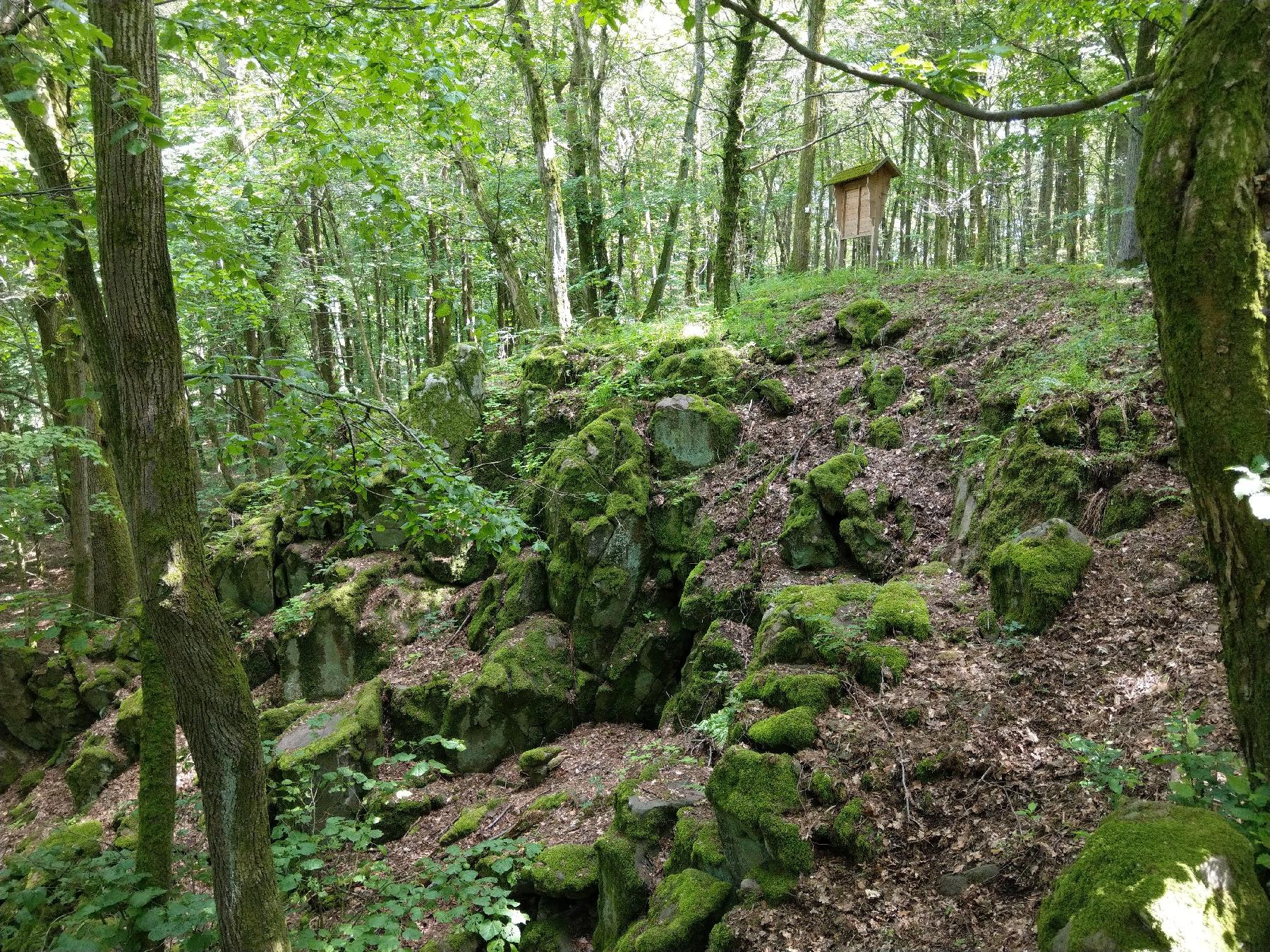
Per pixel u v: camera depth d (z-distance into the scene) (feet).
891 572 22.93
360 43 18.07
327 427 16.85
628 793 18.66
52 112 15.74
